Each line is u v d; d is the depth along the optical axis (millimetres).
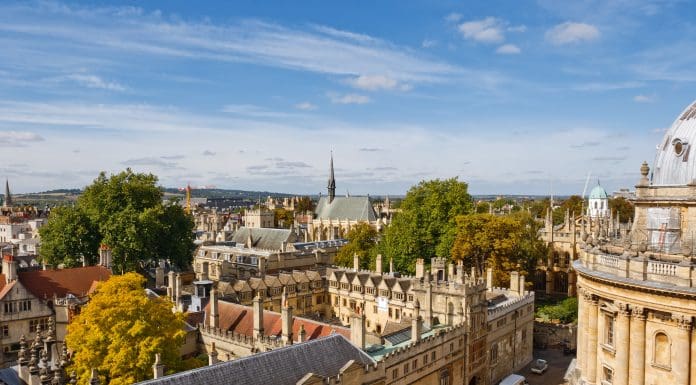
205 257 174875
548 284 156125
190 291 116375
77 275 103750
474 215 136875
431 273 114500
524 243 137625
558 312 128375
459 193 148125
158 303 71875
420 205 150625
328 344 69625
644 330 51188
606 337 56469
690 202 54156
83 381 66375
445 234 141875
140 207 137000
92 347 67375
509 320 106938
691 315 47281
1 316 87875
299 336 75875
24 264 156750
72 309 94062
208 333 89625
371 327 119125
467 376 91562
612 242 62375
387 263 148750
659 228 57156
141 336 67625
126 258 129500
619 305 52625
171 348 69375
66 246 126438
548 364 112438
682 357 48062
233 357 85000
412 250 144625
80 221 128750
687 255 48938
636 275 50719
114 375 67062
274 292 118812
